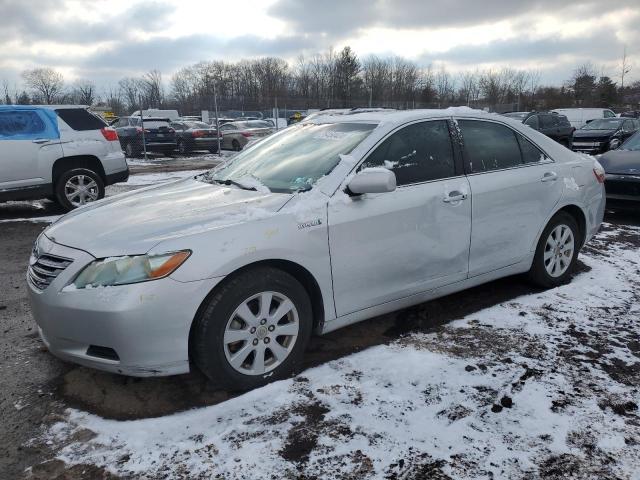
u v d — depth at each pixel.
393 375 3.23
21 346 3.78
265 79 73.94
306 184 3.42
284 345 3.23
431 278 3.82
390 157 3.66
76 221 3.36
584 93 58.47
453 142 3.99
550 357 3.45
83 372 3.36
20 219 8.73
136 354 2.76
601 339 3.71
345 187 3.39
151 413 2.90
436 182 3.79
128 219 3.18
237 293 2.93
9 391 3.16
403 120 3.81
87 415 2.89
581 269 5.28
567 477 2.37
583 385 3.11
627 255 5.84
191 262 2.81
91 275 2.82
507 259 4.29
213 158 21.03
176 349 2.81
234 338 2.99
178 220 3.05
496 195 4.09
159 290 2.74
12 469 2.48
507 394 3.02
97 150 9.16
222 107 28.45
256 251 2.96
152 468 2.46
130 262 2.78
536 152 4.55
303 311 3.23
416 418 2.80
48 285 2.96
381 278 3.54
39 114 8.66
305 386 3.12
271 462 2.48
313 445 2.60
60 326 2.89
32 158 8.49
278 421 2.79
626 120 18.91
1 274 5.62
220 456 2.53
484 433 2.67
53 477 2.42
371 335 3.84
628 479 2.35
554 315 4.12
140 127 20.67
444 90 59.22
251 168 3.98
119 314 2.71
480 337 3.75
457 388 3.08
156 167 17.25
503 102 54.38
